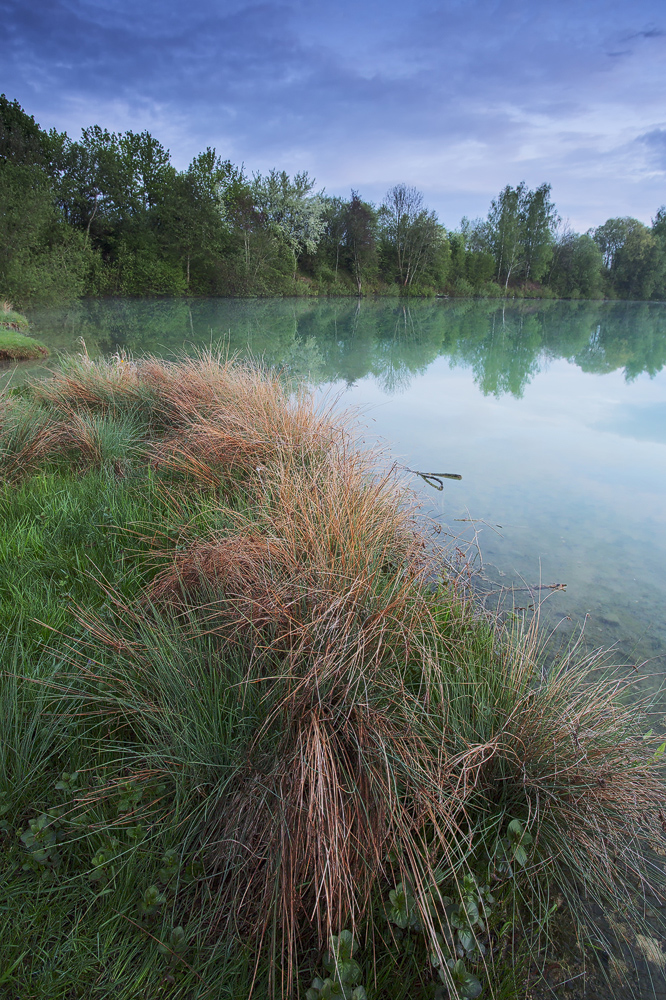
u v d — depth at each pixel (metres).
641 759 1.85
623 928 1.59
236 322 19.59
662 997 1.43
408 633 2.02
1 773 1.66
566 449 6.39
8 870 1.47
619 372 12.55
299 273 42.06
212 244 31.89
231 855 1.51
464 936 1.39
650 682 2.67
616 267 67.81
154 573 2.75
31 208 19.91
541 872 1.64
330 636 1.83
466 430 7.13
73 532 3.06
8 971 1.26
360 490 2.88
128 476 3.81
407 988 1.35
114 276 28.61
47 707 1.87
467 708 1.93
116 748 1.78
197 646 2.05
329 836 1.39
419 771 1.61
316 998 1.26
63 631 2.27
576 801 1.68
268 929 1.41
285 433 3.88
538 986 1.44
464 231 60.91
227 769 1.68
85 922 1.40
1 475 3.66
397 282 50.34
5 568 2.66
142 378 5.20
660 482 5.36
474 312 33.28
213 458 3.80
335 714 1.70
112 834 1.59
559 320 29.67
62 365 5.41
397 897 1.42
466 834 1.65
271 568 2.15
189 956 1.37
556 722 1.79
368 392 9.23
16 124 25.45
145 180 30.03
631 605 3.32
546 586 3.34
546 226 58.47
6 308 16.16
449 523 4.30
